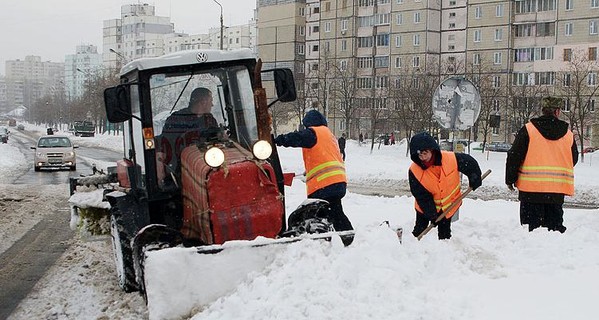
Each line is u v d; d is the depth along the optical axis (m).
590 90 52.19
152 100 6.77
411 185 6.70
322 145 7.66
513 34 62.25
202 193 5.96
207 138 6.83
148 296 5.46
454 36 66.75
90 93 80.62
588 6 57.97
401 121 45.75
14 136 81.19
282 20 80.00
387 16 69.69
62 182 22.27
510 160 7.33
